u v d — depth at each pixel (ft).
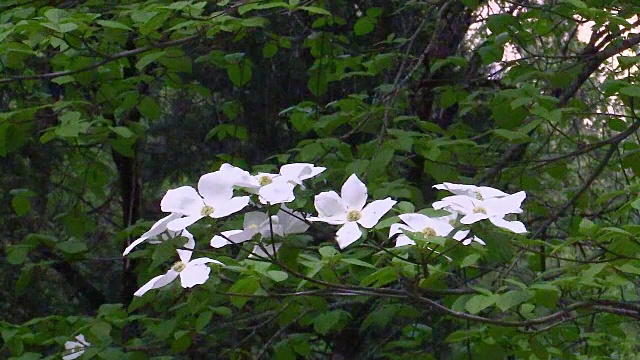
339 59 15.98
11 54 11.87
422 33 18.97
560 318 9.78
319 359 20.30
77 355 11.51
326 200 6.93
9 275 21.02
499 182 13.71
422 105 18.16
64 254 13.37
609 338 14.75
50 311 23.52
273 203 6.58
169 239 6.89
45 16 10.64
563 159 14.06
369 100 21.54
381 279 7.86
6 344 11.81
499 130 11.67
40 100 16.96
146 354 12.21
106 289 25.16
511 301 7.63
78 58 12.84
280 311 10.24
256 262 7.56
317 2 13.83
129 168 20.95
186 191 6.78
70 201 23.06
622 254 8.74
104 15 14.30
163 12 11.41
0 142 12.14
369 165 11.41
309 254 9.67
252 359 13.41
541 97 11.71
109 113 14.70
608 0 12.88
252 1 11.49
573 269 9.08
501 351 10.59
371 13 15.97
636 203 8.29
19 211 13.78
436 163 12.28
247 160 23.72
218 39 15.34
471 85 18.26
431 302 7.74
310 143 13.23
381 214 6.77
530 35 15.05
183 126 24.98
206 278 6.69
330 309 13.20
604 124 15.78
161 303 10.11
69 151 17.75
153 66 18.95
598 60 13.97
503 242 6.60
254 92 22.86
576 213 16.43
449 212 6.89
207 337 13.05
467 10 17.57
